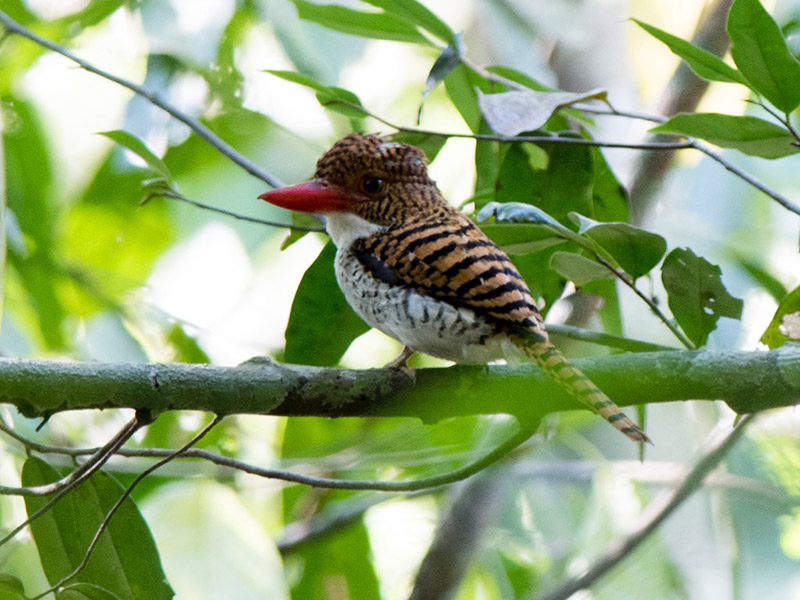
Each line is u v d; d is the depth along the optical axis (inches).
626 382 271.0
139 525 274.2
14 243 425.1
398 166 309.3
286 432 434.0
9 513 360.5
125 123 413.7
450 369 275.0
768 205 525.0
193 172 506.0
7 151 431.5
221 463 259.6
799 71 257.8
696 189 518.0
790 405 267.7
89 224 496.1
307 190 309.0
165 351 426.9
